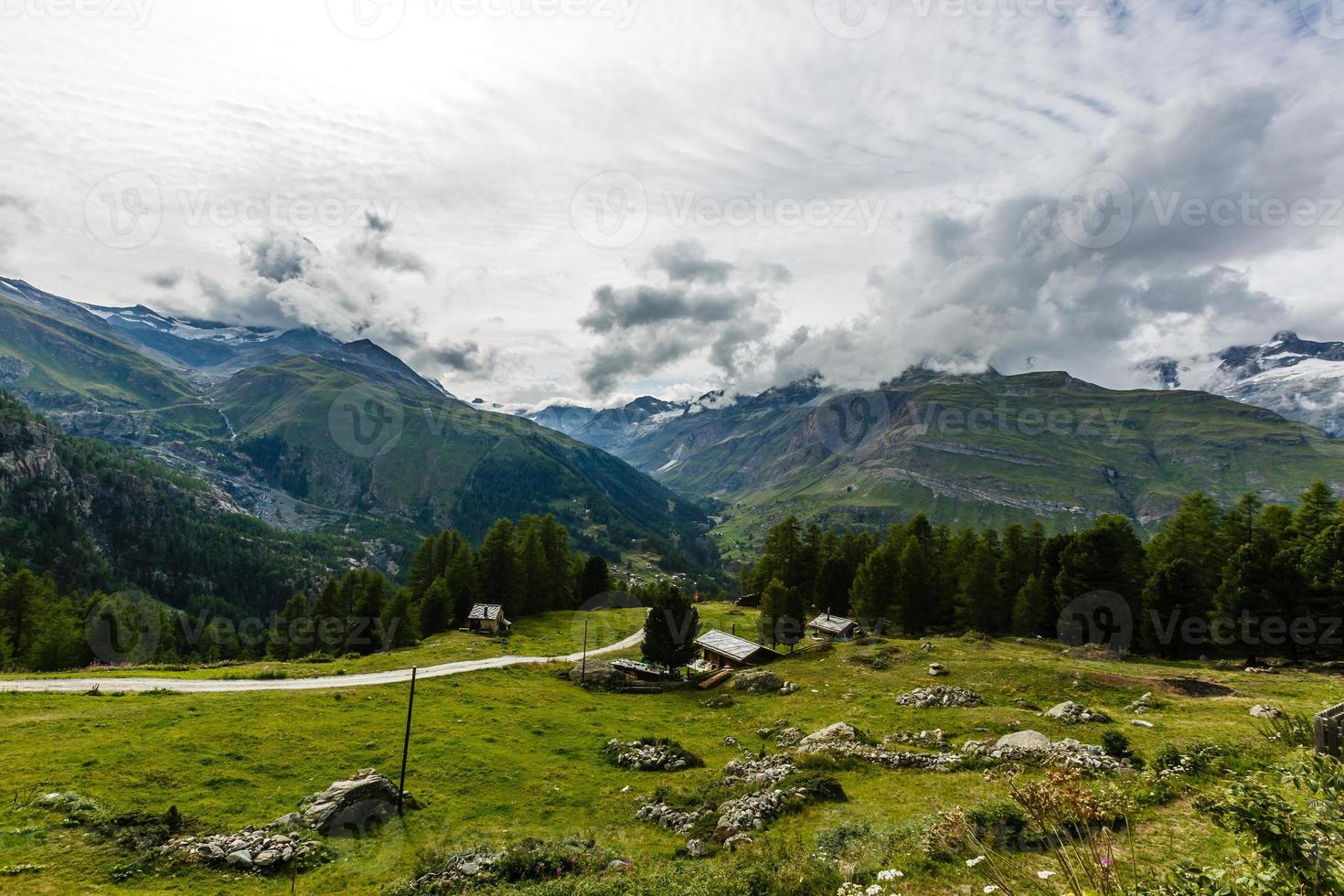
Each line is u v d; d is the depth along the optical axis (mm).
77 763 33906
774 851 22141
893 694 55312
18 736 38594
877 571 95875
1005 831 18859
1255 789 10125
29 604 85312
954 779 30531
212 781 33656
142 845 25625
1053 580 86438
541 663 78250
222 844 26156
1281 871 8992
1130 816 19891
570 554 139500
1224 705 42500
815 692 59844
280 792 33344
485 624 101500
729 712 56625
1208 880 9562
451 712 52156
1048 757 30969
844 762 34656
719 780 35562
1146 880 10875
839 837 22344
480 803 34094
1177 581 69125
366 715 48969
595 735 48469
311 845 26891
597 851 25672
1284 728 27891
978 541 94000
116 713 44375
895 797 28328
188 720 43750
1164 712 42281
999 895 15297
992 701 49906
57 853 24422
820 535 128125
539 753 43281
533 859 24719
